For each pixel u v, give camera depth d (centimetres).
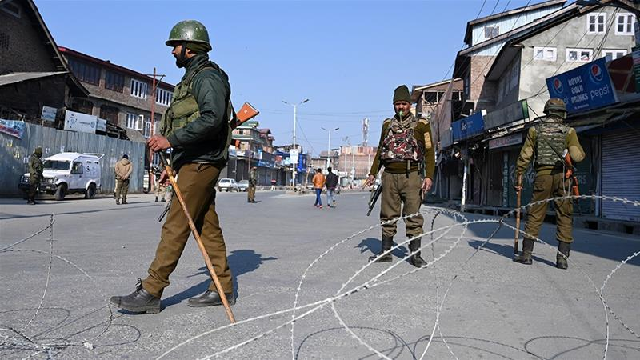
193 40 367
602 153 1512
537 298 426
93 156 2412
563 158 583
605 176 1495
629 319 366
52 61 3512
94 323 334
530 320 359
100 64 4241
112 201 2198
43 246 709
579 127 1471
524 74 2433
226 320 346
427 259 630
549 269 570
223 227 1077
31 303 383
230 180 5597
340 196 4509
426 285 471
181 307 379
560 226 580
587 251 752
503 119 1992
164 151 358
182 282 470
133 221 1185
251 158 8144
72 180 2206
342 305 392
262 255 656
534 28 2531
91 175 2372
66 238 819
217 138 370
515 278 512
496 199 2364
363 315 364
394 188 594
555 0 3297
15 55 3247
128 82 4581
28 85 2923
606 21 2428
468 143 2434
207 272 519
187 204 361
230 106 383
